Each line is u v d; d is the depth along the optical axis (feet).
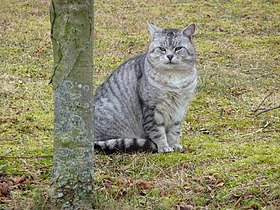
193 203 17.58
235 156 21.80
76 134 15.60
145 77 22.79
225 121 27.91
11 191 18.02
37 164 20.58
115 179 19.21
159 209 17.12
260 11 54.90
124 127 23.61
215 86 33.83
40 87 32.60
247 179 18.94
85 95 15.53
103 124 23.47
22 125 25.86
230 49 43.39
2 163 20.53
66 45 15.14
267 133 25.61
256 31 48.83
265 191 17.87
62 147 15.67
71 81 15.33
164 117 23.15
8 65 36.91
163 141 23.13
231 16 53.11
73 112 15.46
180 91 22.71
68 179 15.81
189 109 29.84
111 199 16.88
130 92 23.43
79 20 15.05
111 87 23.90
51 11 15.11
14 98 30.25
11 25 46.91
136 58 24.47
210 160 21.48
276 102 31.22
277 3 57.82
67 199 15.87
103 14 52.24
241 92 33.32
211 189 18.47
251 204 17.24
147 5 56.29
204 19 51.65
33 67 36.88
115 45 42.70
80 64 15.29
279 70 38.81
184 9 54.75
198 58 40.91
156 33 23.17
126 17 51.60
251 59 41.22
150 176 20.03
